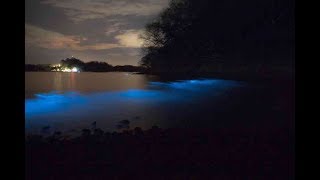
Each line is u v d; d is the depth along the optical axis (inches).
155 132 324.8
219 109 520.4
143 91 809.5
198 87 841.5
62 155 249.6
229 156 245.1
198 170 216.5
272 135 306.5
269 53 999.0
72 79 1226.6
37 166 224.4
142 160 237.8
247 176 205.2
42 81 1123.3
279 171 213.5
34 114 495.5
